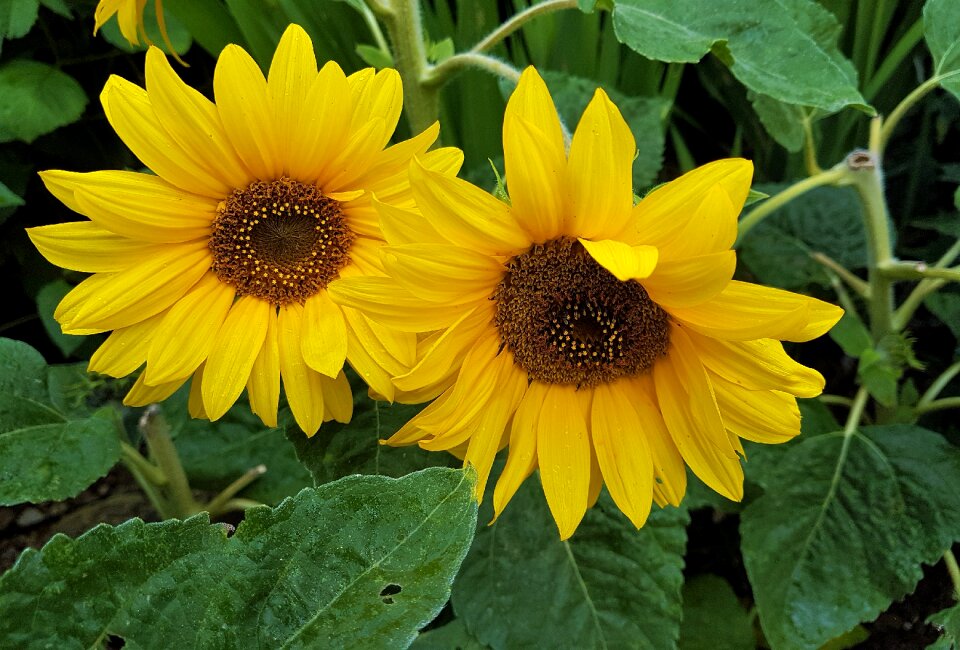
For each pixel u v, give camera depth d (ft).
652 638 2.28
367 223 2.14
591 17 2.70
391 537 1.74
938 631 2.46
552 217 1.96
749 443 2.42
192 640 1.73
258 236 2.11
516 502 2.35
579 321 2.06
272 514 1.75
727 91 2.82
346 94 2.05
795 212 2.68
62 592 1.72
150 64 1.99
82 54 2.84
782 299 1.93
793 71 2.00
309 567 1.74
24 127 2.62
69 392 2.43
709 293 1.89
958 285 2.71
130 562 1.74
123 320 2.06
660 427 2.10
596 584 2.31
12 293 2.91
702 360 2.03
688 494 2.39
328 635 1.72
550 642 2.28
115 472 2.87
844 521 2.34
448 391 2.06
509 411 2.09
